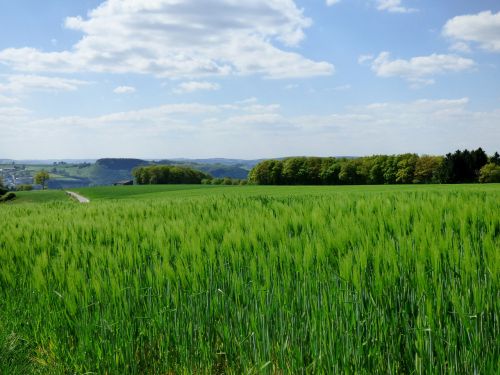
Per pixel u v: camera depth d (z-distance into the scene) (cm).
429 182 11169
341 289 404
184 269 494
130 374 468
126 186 11631
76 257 613
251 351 439
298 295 428
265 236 571
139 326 482
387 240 474
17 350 518
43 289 554
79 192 9912
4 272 625
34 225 943
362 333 387
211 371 451
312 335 405
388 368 374
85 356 480
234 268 485
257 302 442
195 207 1243
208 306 461
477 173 9731
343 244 495
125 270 520
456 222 576
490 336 353
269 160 13912
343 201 940
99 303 501
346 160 13162
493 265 378
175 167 16975
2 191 10500
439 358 354
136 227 762
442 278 403
